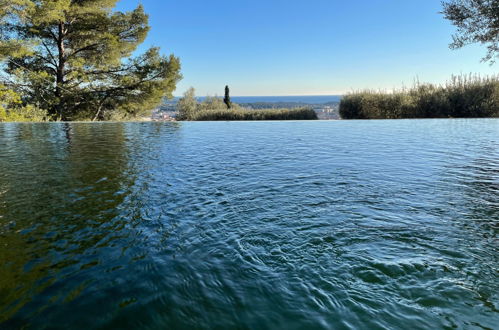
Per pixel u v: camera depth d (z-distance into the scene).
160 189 1.96
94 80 12.71
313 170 2.49
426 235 1.27
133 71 12.78
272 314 0.81
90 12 11.40
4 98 10.17
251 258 1.10
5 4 9.28
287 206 1.64
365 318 0.79
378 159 2.91
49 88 11.50
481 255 1.10
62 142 4.25
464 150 3.36
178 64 12.82
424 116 9.40
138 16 12.25
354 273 1.00
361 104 10.20
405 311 0.81
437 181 2.10
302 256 1.11
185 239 1.26
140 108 14.16
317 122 8.03
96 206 1.64
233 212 1.56
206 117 15.09
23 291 0.90
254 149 3.64
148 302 0.85
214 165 2.71
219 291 0.91
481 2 6.51
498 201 1.68
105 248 1.18
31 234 1.29
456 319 0.78
